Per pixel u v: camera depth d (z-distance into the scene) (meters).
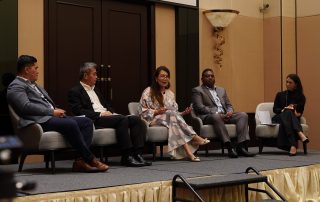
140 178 3.43
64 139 3.79
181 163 4.52
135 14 5.88
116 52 5.68
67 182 3.23
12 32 4.70
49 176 3.58
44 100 4.08
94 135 4.18
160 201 3.29
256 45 7.26
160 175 3.61
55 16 5.10
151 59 5.95
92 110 4.39
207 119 5.21
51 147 3.71
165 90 5.02
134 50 5.86
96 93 4.65
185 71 6.27
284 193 4.09
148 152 5.81
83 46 5.36
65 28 5.20
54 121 3.78
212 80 5.54
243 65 7.07
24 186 1.22
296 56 7.23
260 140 5.64
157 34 6.03
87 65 4.51
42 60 4.96
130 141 4.28
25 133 3.81
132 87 5.84
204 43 6.55
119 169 4.04
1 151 1.14
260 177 3.55
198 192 3.43
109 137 4.23
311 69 7.09
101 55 5.53
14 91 3.84
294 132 5.41
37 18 4.93
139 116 4.64
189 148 4.77
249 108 7.14
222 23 6.55
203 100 5.44
